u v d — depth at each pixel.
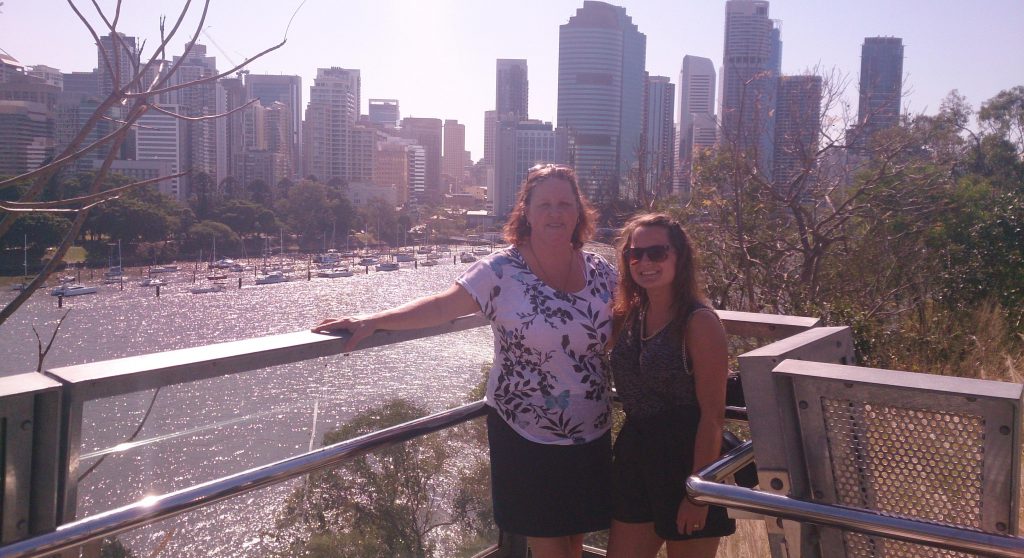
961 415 1.64
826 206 12.12
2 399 1.55
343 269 81.44
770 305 10.30
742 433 3.30
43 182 3.87
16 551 1.53
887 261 11.39
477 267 2.54
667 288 2.46
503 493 2.61
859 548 1.87
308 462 2.07
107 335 40.34
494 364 2.64
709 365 2.39
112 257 61.62
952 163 12.81
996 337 8.78
